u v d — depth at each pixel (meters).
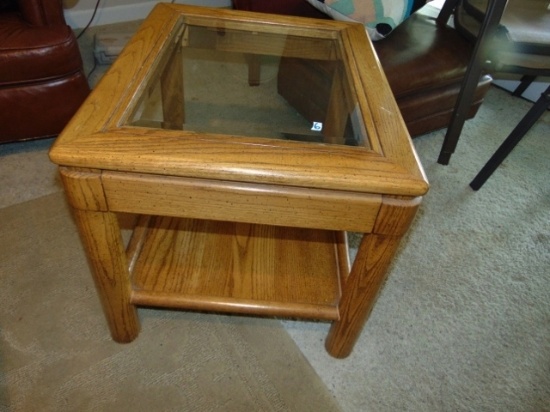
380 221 0.56
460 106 1.26
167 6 0.96
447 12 1.47
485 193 1.32
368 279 0.65
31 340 0.80
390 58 1.23
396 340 0.88
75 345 0.80
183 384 0.76
